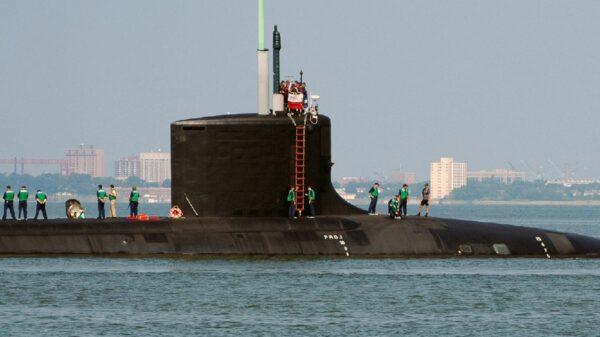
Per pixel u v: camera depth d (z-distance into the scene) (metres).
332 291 181.75
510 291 185.75
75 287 182.50
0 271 196.75
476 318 163.38
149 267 199.88
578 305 174.50
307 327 155.12
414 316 164.00
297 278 191.25
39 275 192.75
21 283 185.62
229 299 173.88
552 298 180.38
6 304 169.75
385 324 157.88
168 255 197.88
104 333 150.12
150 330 152.12
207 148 199.88
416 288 186.62
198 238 199.25
